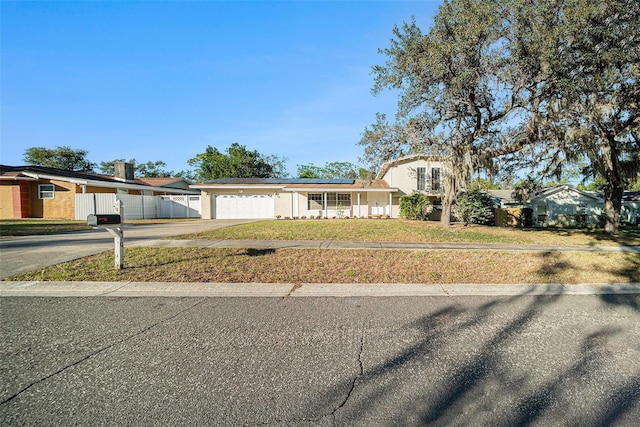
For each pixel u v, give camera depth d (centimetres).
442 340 328
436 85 1137
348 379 256
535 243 1026
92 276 569
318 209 2419
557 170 1479
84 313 402
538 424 206
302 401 228
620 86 1012
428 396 234
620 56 809
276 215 2389
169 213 2520
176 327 359
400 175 2405
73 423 203
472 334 344
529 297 479
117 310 414
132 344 316
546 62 830
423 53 1019
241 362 282
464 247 909
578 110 1003
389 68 1155
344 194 2431
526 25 844
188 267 641
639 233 1491
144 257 725
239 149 4316
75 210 1952
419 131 1294
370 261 712
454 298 473
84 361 281
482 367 275
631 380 256
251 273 605
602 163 1248
